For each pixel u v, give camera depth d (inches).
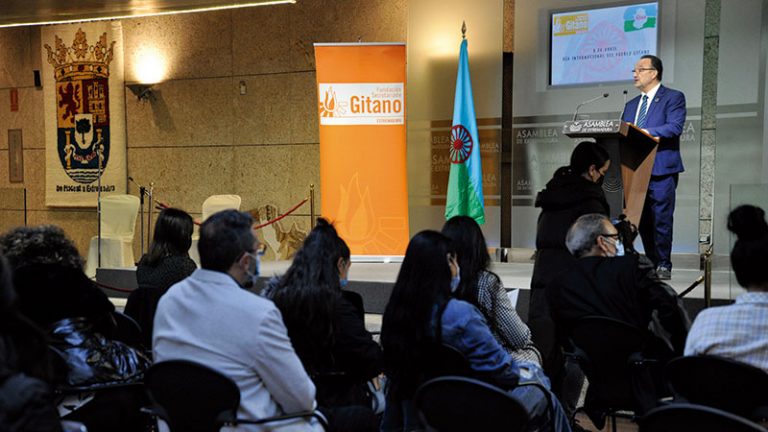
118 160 388.2
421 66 312.2
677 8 268.5
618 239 135.2
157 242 143.8
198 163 373.4
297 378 90.7
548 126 293.0
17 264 105.4
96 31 387.9
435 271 105.0
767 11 255.8
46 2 300.2
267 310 90.2
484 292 120.3
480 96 302.5
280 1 288.5
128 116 387.2
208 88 368.8
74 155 397.4
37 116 407.2
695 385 90.7
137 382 106.1
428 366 105.6
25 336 65.2
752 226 108.1
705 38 268.1
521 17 295.4
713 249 158.4
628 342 118.0
